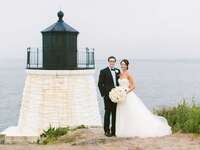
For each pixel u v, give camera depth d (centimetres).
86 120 2953
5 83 18462
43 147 1358
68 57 2872
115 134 1491
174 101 10269
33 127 2891
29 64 2944
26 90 2994
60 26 2870
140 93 13388
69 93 2862
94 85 3070
